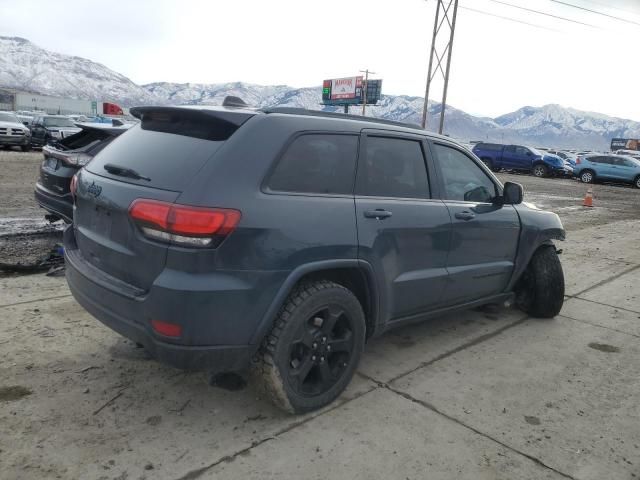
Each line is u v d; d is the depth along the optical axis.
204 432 2.85
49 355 3.60
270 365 2.82
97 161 3.31
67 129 24.59
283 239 2.74
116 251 2.81
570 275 6.89
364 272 3.21
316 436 2.87
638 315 5.32
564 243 9.23
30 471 2.46
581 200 17.50
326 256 2.94
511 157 29.58
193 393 3.25
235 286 2.60
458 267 3.99
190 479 2.47
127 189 2.80
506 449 2.87
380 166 3.45
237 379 3.45
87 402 3.07
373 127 3.46
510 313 5.20
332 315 3.05
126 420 2.92
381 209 3.30
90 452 2.62
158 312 2.55
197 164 2.69
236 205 2.61
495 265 4.38
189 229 2.50
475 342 4.38
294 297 2.89
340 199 3.10
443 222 3.76
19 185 11.56
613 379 3.81
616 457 2.85
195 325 2.56
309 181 2.99
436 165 3.89
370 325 3.42
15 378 3.27
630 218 13.44
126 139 3.29
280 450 2.73
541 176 28.98
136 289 2.72
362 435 2.91
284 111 3.08
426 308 3.84
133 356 3.67
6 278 5.09
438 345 4.28
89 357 3.62
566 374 3.86
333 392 3.17
